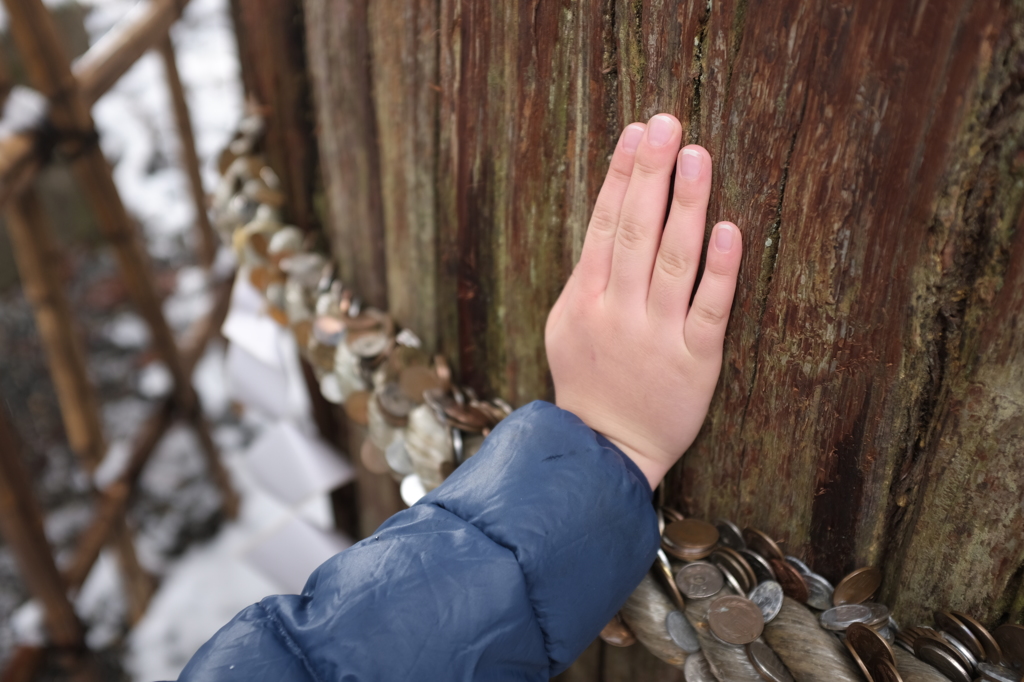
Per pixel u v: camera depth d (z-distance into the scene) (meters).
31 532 1.13
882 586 0.44
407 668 0.38
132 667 1.44
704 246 0.41
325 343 0.59
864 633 0.41
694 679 0.45
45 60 1.01
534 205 0.47
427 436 0.53
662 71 0.39
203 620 1.51
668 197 0.41
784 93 0.37
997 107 0.33
